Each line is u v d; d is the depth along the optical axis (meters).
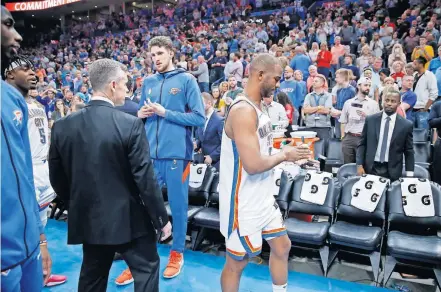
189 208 3.70
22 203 1.25
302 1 14.60
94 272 1.92
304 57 7.66
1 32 1.21
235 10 15.95
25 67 2.40
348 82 5.82
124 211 1.83
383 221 3.12
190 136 3.03
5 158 1.18
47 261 1.96
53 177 1.92
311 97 5.68
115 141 1.80
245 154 1.87
